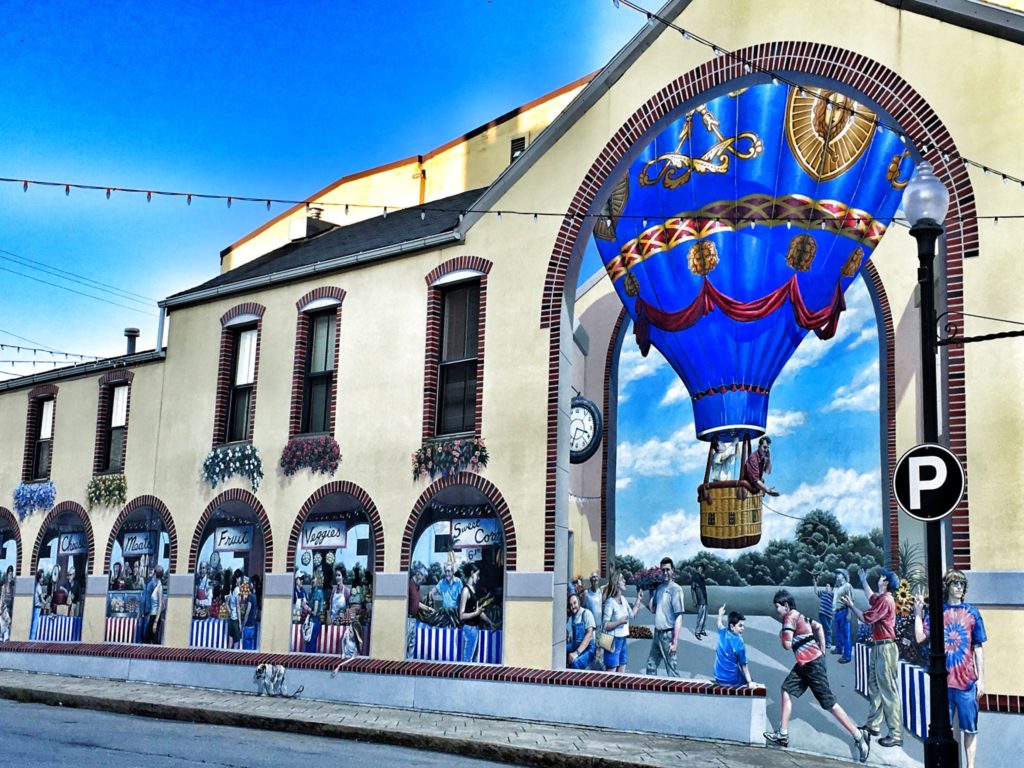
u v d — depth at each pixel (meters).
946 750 8.64
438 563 15.85
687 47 14.76
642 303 17.78
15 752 11.23
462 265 16.50
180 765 10.72
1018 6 15.61
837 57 13.44
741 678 13.06
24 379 23.62
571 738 12.86
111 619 20.53
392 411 16.92
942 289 12.43
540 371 15.30
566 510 15.12
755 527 19.47
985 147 12.16
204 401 19.89
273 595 17.80
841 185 16.41
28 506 22.95
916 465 9.12
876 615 12.66
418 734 13.05
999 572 11.29
